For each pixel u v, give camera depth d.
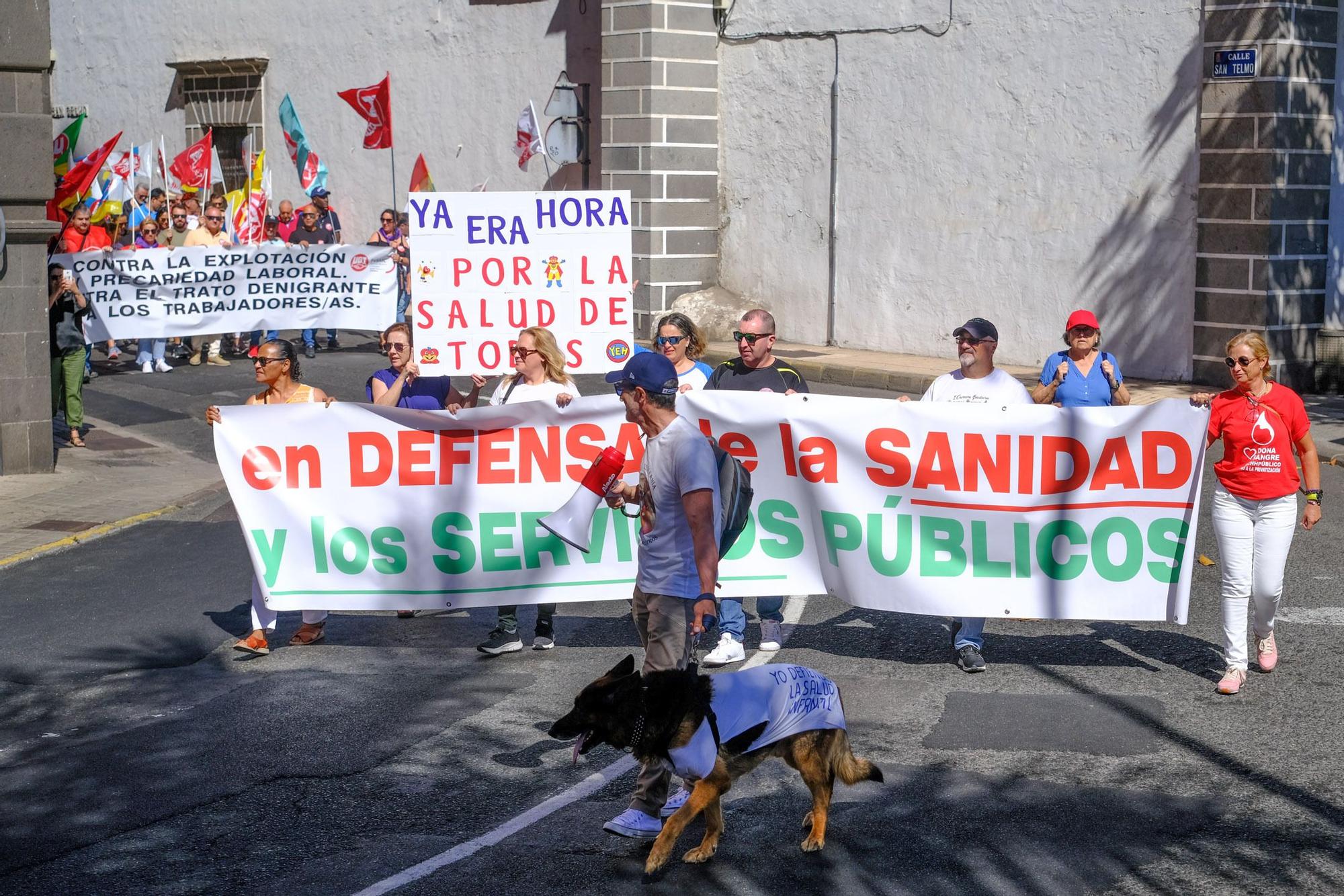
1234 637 7.14
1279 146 16.02
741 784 6.18
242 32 28.08
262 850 5.54
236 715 7.08
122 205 22.17
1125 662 7.72
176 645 8.27
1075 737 6.60
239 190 21.66
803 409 7.73
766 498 7.82
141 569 10.04
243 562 10.21
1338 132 16.56
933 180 19.31
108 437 15.01
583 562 8.06
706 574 5.57
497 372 9.42
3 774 6.36
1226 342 16.56
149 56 29.75
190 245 18.91
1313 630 8.14
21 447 13.05
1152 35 16.89
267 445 7.96
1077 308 17.98
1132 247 17.34
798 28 20.77
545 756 6.52
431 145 25.58
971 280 19.06
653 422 5.79
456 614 8.98
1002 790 6.00
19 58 12.34
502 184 24.61
